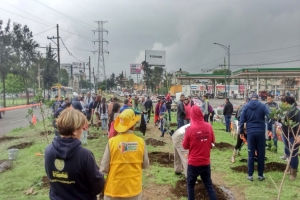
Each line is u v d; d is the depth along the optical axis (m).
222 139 12.07
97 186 2.36
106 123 14.91
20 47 44.97
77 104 9.02
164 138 12.59
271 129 9.20
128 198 3.18
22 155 8.97
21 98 74.12
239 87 83.19
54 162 2.27
